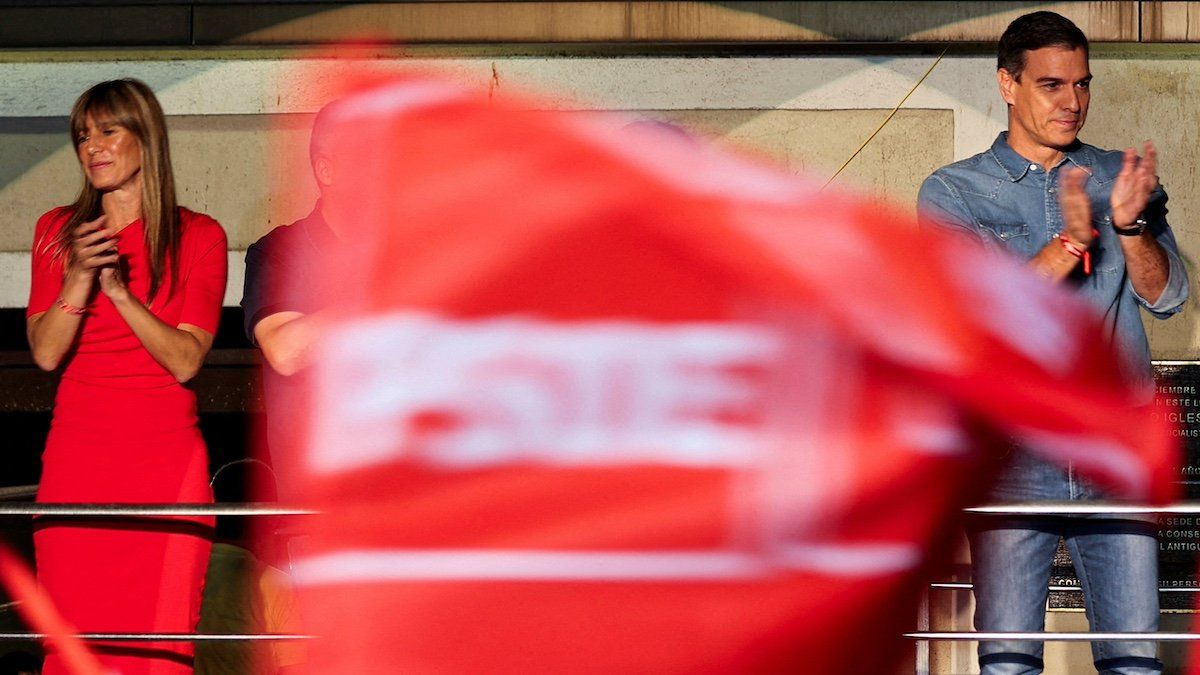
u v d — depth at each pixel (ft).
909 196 19.95
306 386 14.44
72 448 13.56
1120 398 14.01
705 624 15.89
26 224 20.84
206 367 21.58
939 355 15.38
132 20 20.51
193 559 13.73
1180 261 14.05
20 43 20.58
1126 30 19.89
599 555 15.75
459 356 15.76
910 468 15.84
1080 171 13.05
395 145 17.37
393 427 14.90
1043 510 12.01
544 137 18.60
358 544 14.84
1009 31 14.28
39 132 20.79
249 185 20.66
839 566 16.11
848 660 16.08
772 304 17.28
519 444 15.66
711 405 16.29
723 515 16.12
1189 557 19.52
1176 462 19.79
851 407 16.37
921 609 16.05
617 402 16.44
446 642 14.94
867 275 16.44
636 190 18.03
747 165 19.47
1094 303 13.93
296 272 14.51
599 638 15.65
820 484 16.25
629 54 20.33
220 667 14.85
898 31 20.10
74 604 13.50
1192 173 20.08
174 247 13.93
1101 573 13.48
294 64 20.49
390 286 15.87
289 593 15.16
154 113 13.99
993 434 14.62
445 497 15.19
